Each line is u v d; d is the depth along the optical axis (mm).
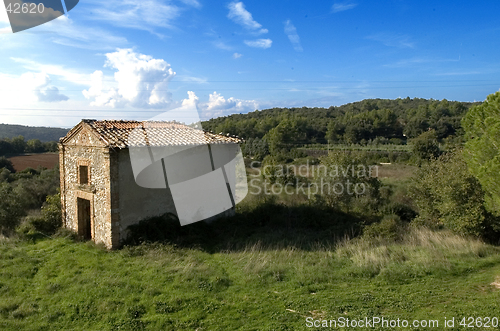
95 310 6512
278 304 6680
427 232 11836
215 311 6422
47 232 12266
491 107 8453
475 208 10281
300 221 14023
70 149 11992
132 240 10453
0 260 8914
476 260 8914
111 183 10102
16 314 6340
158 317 6160
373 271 8312
